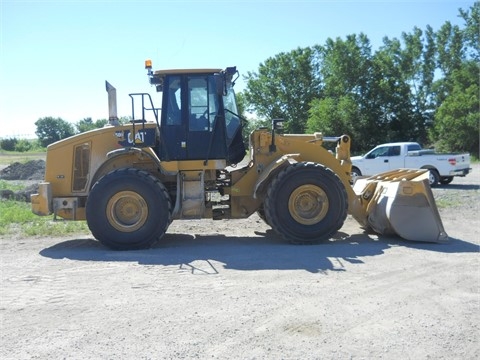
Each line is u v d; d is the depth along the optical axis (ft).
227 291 19.40
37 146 274.36
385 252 25.81
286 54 186.70
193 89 29.53
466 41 177.17
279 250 26.76
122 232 28.07
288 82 185.98
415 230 28.37
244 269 22.81
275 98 188.03
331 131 158.30
